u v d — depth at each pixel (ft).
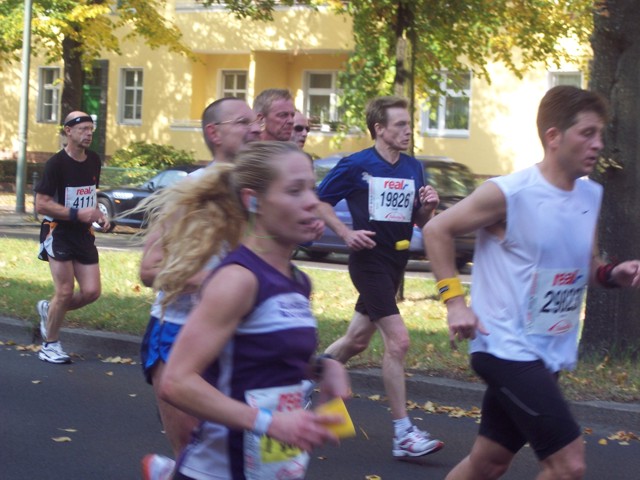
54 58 91.66
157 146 97.50
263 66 99.91
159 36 85.05
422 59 51.08
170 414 13.26
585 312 26.71
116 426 21.72
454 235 12.71
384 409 24.08
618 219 25.96
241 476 9.58
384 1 39.93
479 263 12.95
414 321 33.35
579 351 26.63
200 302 9.24
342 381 9.95
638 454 20.72
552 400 12.21
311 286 9.96
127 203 68.49
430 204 19.94
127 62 108.06
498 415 13.16
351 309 35.94
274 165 9.44
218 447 9.62
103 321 31.53
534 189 12.52
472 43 52.37
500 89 86.17
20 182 81.41
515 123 85.87
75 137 26.25
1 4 84.07
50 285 39.17
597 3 25.62
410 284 44.14
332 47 93.76
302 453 9.75
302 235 9.49
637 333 26.05
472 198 12.64
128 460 19.29
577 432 12.18
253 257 9.36
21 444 20.12
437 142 89.45
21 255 48.91
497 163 86.84
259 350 9.36
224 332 9.12
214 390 9.02
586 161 12.44
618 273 13.12
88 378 26.40
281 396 9.45
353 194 19.98
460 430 22.22
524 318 12.53
